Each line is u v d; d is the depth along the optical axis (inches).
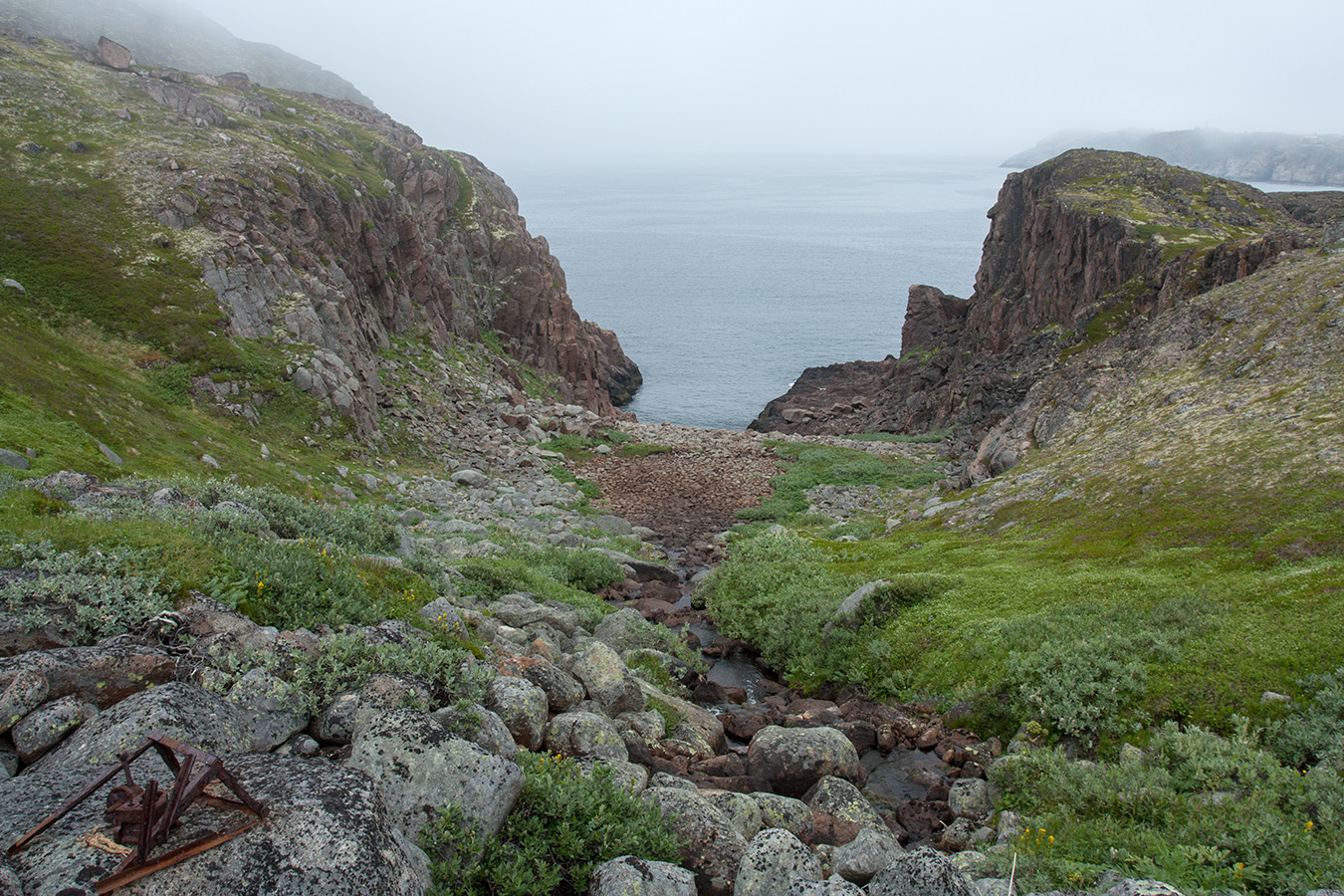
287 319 1446.9
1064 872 331.0
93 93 1897.1
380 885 217.6
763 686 713.6
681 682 661.3
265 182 1710.1
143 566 364.2
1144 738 470.6
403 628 411.5
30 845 202.5
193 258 1392.7
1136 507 819.4
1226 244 1771.7
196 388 1167.6
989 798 457.4
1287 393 920.9
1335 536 621.3
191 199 1523.1
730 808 382.9
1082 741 489.1
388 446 1491.1
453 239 2755.9
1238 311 1221.1
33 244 1278.3
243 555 414.0
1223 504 749.9
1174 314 1392.7
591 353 3284.9
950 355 2952.8
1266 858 329.1
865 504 1549.0
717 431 2279.8
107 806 200.7
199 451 949.8
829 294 7313.0
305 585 416.8
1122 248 2213.3
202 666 315.0
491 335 2785.4
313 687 331.3
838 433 2878.9
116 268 1306.6
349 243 1984.5
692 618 901.2
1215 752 420.5
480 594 730.8
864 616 723.4
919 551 932.0
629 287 7775.6
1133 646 537.0
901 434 2620.6
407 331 2201.0
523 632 582.2
